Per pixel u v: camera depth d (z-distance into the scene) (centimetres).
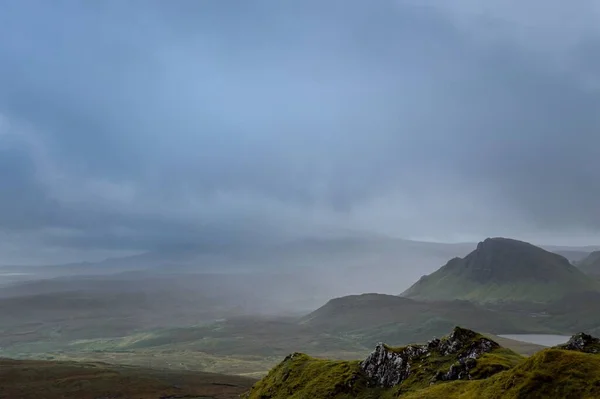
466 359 10281
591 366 6969
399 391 10456
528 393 6994
